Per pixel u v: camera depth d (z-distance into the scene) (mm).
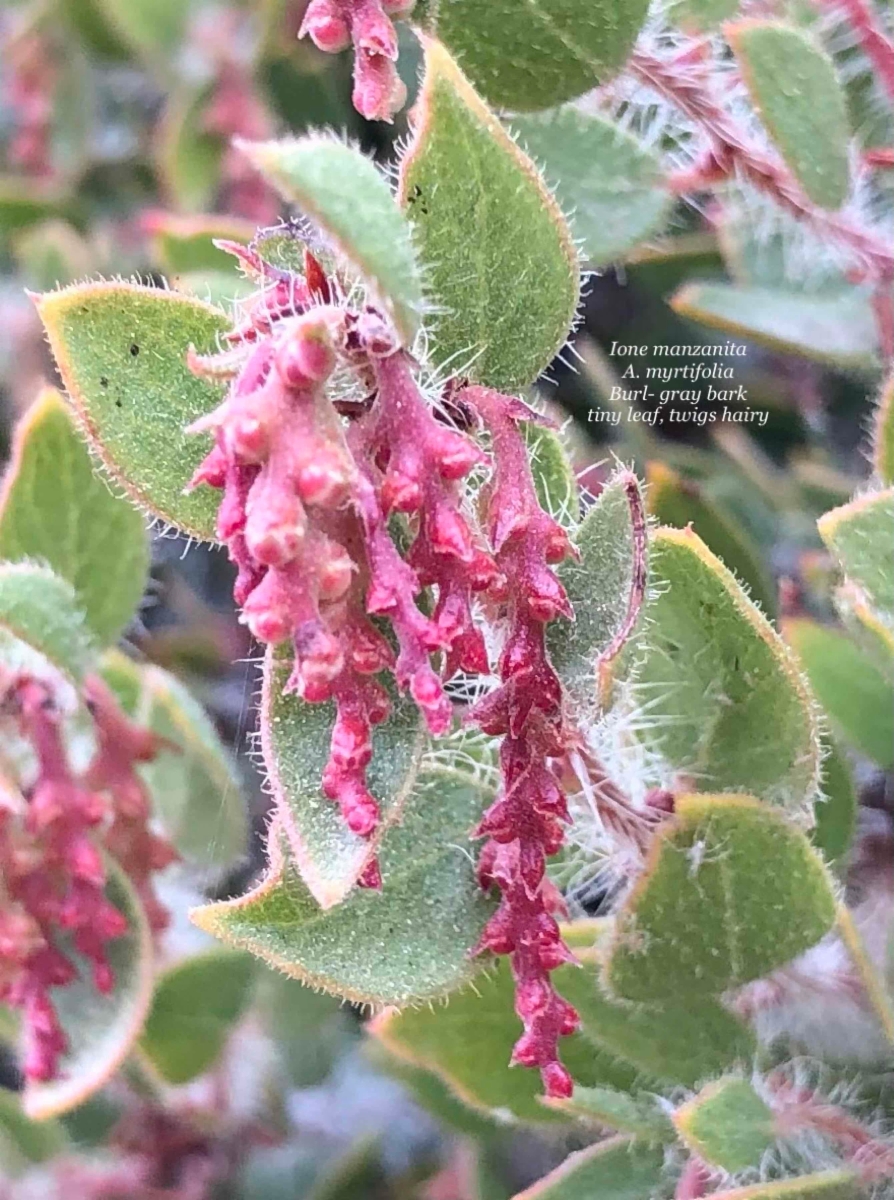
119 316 88
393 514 78
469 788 95
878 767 133
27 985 117
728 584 104
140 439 89
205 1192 164
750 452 159
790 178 124
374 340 73
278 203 190
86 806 117
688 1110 101
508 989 115
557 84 109
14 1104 162
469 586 75
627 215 134
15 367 204
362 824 73
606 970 105
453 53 107
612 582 83
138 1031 122
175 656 177
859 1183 102
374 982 89
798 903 102
